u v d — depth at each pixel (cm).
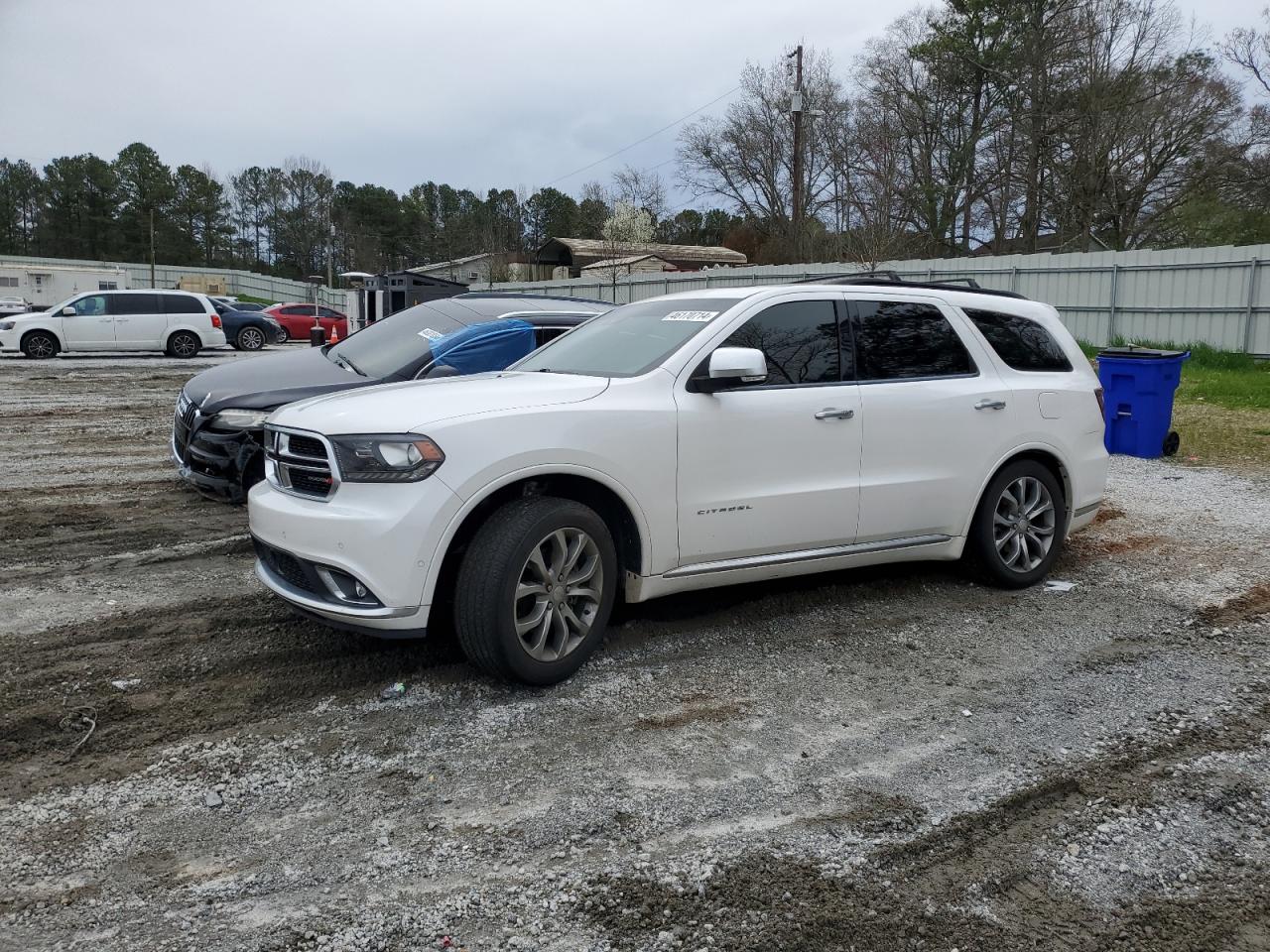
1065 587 573
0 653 443
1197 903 276
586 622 419
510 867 286
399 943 252
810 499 471
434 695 405
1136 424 1024
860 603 537
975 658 459
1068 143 3497
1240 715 398
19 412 1328
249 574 571
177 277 7212
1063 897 277
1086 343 2098
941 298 545
